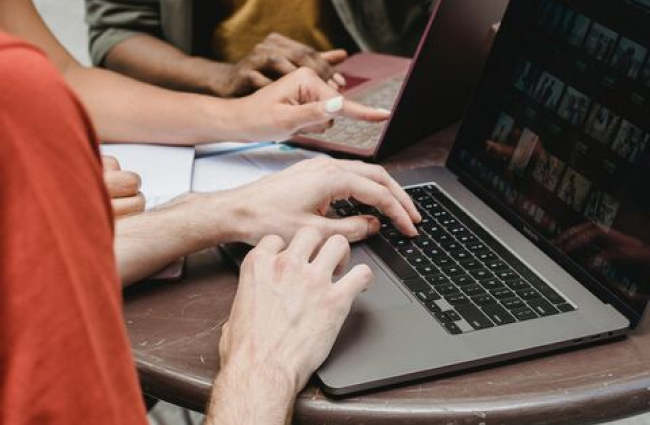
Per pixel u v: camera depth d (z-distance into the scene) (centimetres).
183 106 121
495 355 80
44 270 43
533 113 104
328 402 76
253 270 84
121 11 162
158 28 165
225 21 168
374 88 140
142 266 90
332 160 101
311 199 96
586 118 97
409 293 88
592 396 79
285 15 168
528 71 105
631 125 91
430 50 115
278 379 75
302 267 84
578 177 96
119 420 47
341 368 78
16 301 43
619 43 94
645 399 80
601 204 93
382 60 154
